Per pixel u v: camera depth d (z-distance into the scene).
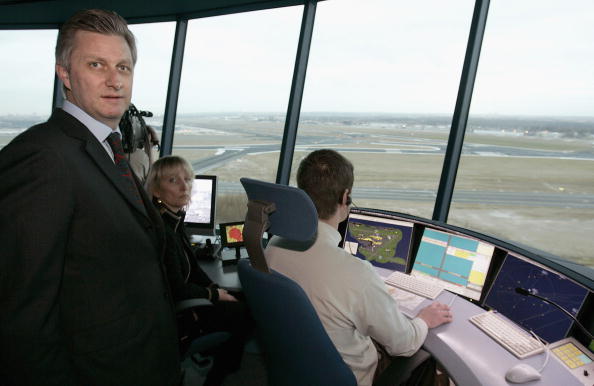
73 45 0.82
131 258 0.86
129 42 0.90
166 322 1.01
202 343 1.67
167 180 1.96
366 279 1.07
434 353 1.29
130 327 0.88
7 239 0.66
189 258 2.00
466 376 1.18
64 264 0.77
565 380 1.17
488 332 1.42
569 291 1.38
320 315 1.08
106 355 0.84
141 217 0.91
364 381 1.20
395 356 1.26
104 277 0.81
